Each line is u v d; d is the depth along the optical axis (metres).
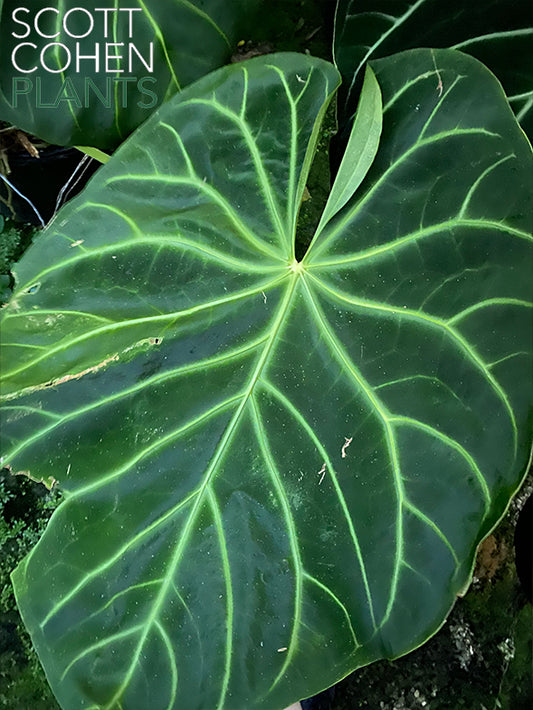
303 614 0.53
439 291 0.53
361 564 0.54
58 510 0.53
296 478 0.54
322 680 0.53
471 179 0.53
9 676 0.74
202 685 0.52
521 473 0.53
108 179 0.49
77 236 0.49
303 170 0.52
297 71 0.50
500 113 0.52
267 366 0.54
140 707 0.52
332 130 0.87
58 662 0.52
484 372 0.53
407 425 0.54
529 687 0.79
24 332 0.50
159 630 0.52
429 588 0.53
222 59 0.55
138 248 0.51
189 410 0.53
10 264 0.83
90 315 0.51
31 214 0.85
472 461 0.53
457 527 0.53
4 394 0.51
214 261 0.52
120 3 0.52
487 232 0.53
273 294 0.54
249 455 0.54
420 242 0.53
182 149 0.50
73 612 0.52
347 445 0.54
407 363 0.54
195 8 0.53
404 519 0.54
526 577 0.78
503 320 0.53
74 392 0.52
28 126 0.54
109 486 0.53
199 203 0.51
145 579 0.53
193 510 0.53
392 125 0.52
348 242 0.53
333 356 0.54
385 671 0.78
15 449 0.52
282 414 0.54
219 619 0.53
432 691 0.77
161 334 0.52
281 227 0.53
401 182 0.53
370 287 0.54
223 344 0.53
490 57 0.59
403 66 0.52
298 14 0.89
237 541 0.53
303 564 0.54
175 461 0.53
